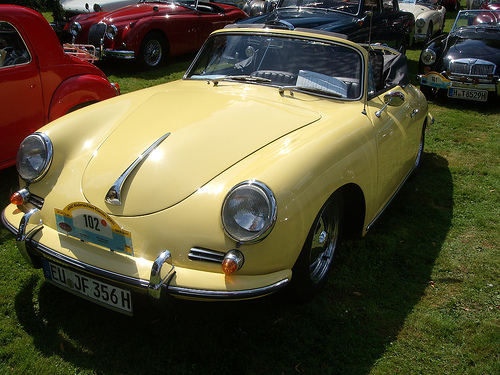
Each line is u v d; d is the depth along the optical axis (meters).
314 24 6.81
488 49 7.17
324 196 2.33
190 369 2.24
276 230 2.05
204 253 2.07
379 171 3.02
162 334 2.46
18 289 2.77
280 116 2.75
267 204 2.00
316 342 2.45
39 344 2.36
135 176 2.29
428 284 2.99
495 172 4.82
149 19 7.97
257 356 2.34
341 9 7.43
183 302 2.70
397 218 3.87
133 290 2.14
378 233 3.61
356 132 2.78
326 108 2.98
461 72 7.08
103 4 8.90
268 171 2.14
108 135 2.65
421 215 3.93
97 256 2.19
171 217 2.12
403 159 3.62
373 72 3.57
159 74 7.93
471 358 2.37
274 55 3.34
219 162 2.31
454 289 2.94
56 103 4.24
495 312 2.73
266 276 2.11
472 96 7.08
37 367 2.22
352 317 2.65
